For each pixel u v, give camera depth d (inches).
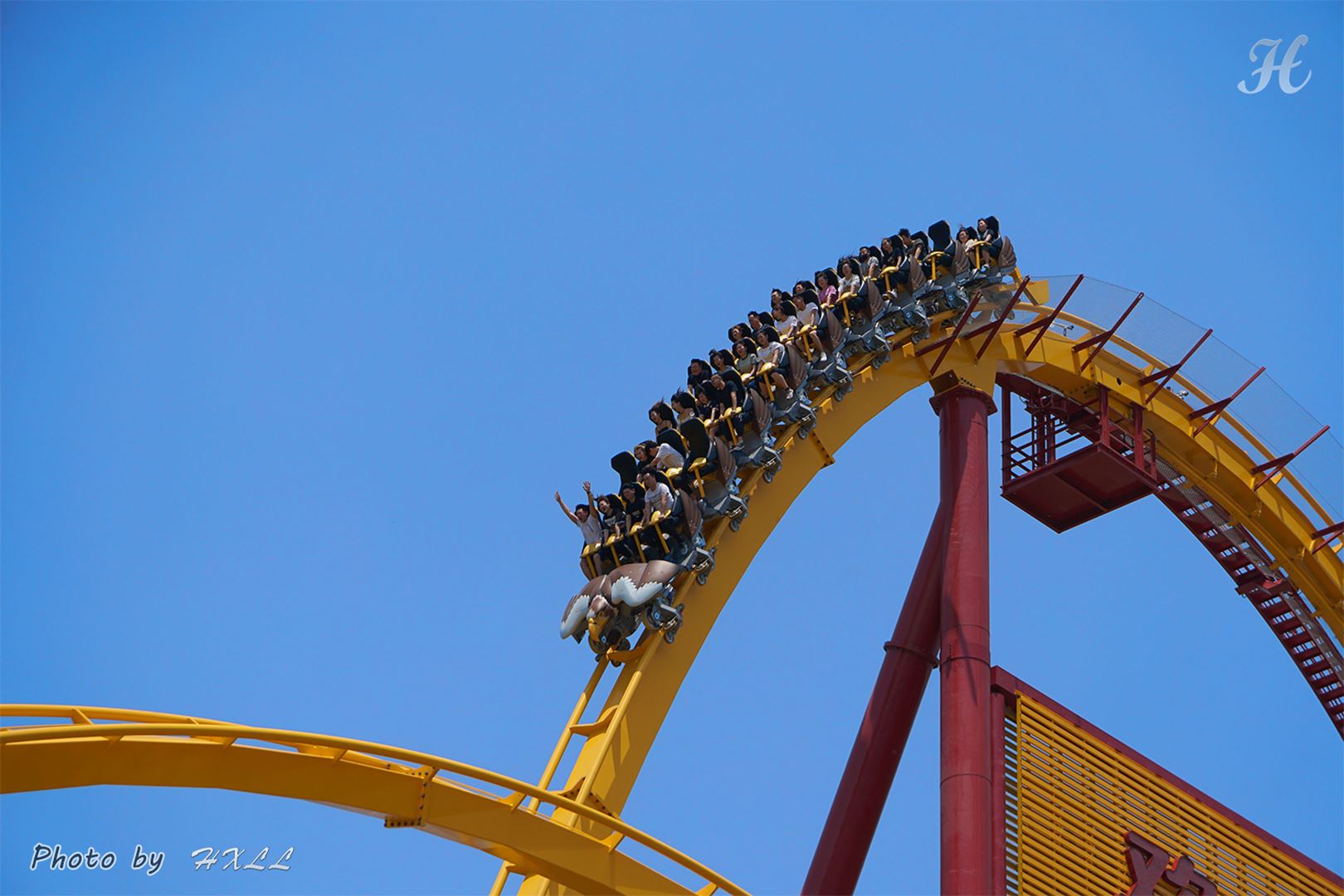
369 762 1180.5
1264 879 1765.5
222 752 1097.4
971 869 1469.0
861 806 1598.2
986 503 1774.1
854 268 1857.8
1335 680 2186.3
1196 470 2121.1
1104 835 1628.9
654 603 1544.0
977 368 1887.3
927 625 1702.8
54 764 1015.6
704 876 1294.3
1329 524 2158.0
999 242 1931.6
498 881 1325.0
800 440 1740.9
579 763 1473.9
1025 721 1621.6
